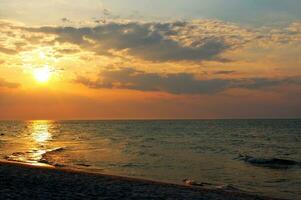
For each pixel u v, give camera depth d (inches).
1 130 5930.1
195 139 3287.4
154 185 869.2
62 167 1304.1
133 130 5900.6
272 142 2935.5
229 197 762.8
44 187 729.0
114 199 647.8
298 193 916.0
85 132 5142.7
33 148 2185.0
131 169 1302.9
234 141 3026.6
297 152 2123.5
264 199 780.6
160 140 3122.5
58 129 6604.3
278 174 1234.0
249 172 1270.9
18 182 768.9
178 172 1246.3
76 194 671.1
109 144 2588.6
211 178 1138.0
